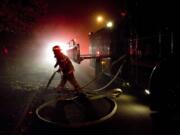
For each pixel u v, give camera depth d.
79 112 6.71
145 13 6.51
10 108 7.37
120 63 8.84
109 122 5.76
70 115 6.46
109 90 9.45
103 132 5.20
